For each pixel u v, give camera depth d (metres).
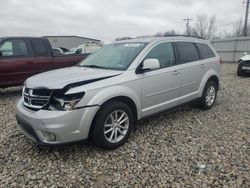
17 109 4.34
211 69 6.49
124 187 3.36
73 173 3.68
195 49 6.18
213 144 4.56
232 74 15.20
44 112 3.83
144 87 4.75
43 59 8.68
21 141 4.72
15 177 3.59
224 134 5.03
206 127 5.39
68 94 3.82
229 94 8.69
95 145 4.32
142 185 3.39
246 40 27.08
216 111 6.53
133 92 4.55
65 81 3.98
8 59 8.03
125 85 4.43
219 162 3.92
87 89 3.96
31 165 3.89
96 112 4.05
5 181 3.50
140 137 4.83
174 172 3.67
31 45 8.53
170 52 5.45
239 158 4.05
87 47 25.34
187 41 6.02
